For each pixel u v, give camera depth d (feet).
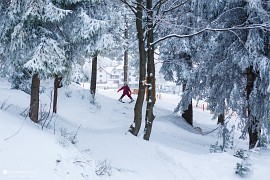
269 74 35.09
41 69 26.89
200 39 52.70
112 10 34.96
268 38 37.91
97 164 19.76
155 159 26.02
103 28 30.81
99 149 24.66
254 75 39.42
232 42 40.50
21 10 27.40
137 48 69.05
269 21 34.35
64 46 31.68
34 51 27.27
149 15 35.06
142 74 34.22
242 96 40.55
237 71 41.06
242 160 25.73
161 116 66.39
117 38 67.15
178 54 60.90
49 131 24.09
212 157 27.45
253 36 35.91
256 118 38.22
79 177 16.74
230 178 23.49
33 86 29.50
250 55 36.14
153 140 36.86
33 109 29.43
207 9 41.34
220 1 39.45
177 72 60.75
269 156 30.71
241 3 38.50
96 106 66.69
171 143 38.34
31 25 28.02
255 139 39.60
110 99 76.38
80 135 27.81
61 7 30.09
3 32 28.68
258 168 25.77
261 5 35.63
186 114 64.85
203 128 68.49
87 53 33.12
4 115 20.49
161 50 59.93
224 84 42.04
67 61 32.91
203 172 24.39
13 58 29.84
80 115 59.36
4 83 68.03
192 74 45.01
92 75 74.23
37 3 26.12
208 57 43.09
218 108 42.78
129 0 34.68
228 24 40.04
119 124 58.54
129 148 27.22
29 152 16.25
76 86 77.97
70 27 30.68
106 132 33.14
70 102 63.62
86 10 30.83
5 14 28.68
